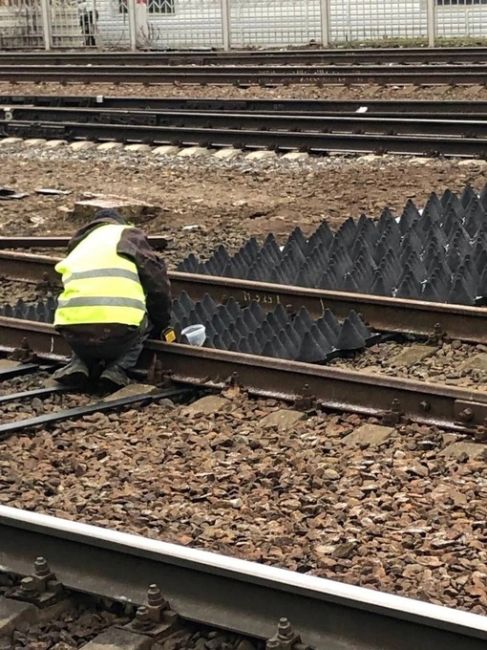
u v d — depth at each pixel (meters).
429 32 29.02
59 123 18.23
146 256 7.97
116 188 14.75
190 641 4.79
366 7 30.97
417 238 10.29
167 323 8.20
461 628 4.30
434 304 8.45
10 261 10.66
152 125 18.22
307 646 4.56
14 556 5.34
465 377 7.75
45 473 6.54
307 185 14.22
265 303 9.19
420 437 6.75
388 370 7.96
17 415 7.49
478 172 14.00
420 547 5.46
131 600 4.98
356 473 6.32
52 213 13.48
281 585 4.69
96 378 8.02
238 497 6.10
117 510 5.96
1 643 4.86
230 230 12.26
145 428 7.18
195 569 4.89
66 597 5.11
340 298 8.82
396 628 4.47
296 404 7.30
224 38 31.42
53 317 9.16
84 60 28.03
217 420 7.25
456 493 6.01
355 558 5.38
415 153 15.16
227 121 17.53
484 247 9.85
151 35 33.12
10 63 28.95
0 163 16.78
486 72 21.30
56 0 33.78
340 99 20.17
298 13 31.56
